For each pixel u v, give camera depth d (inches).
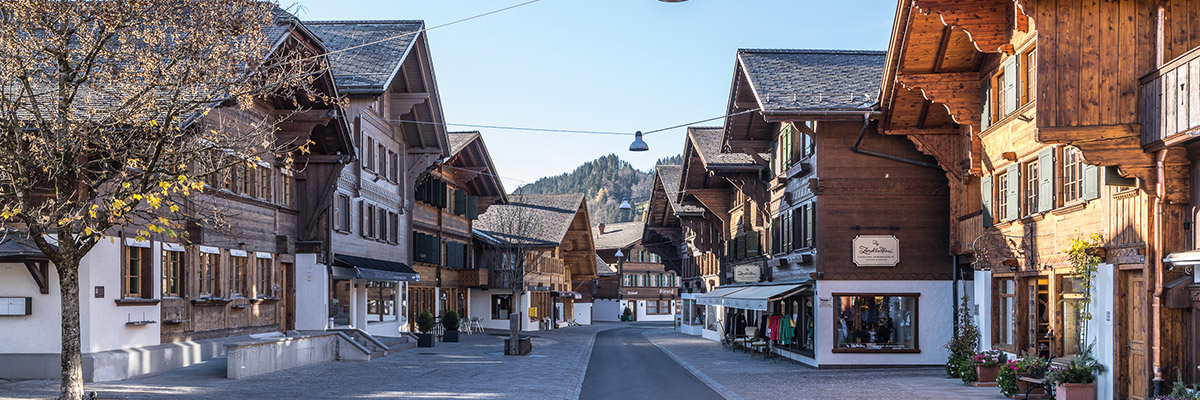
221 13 647.8
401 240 1622.8
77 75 621.0
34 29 593.9
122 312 805.2
